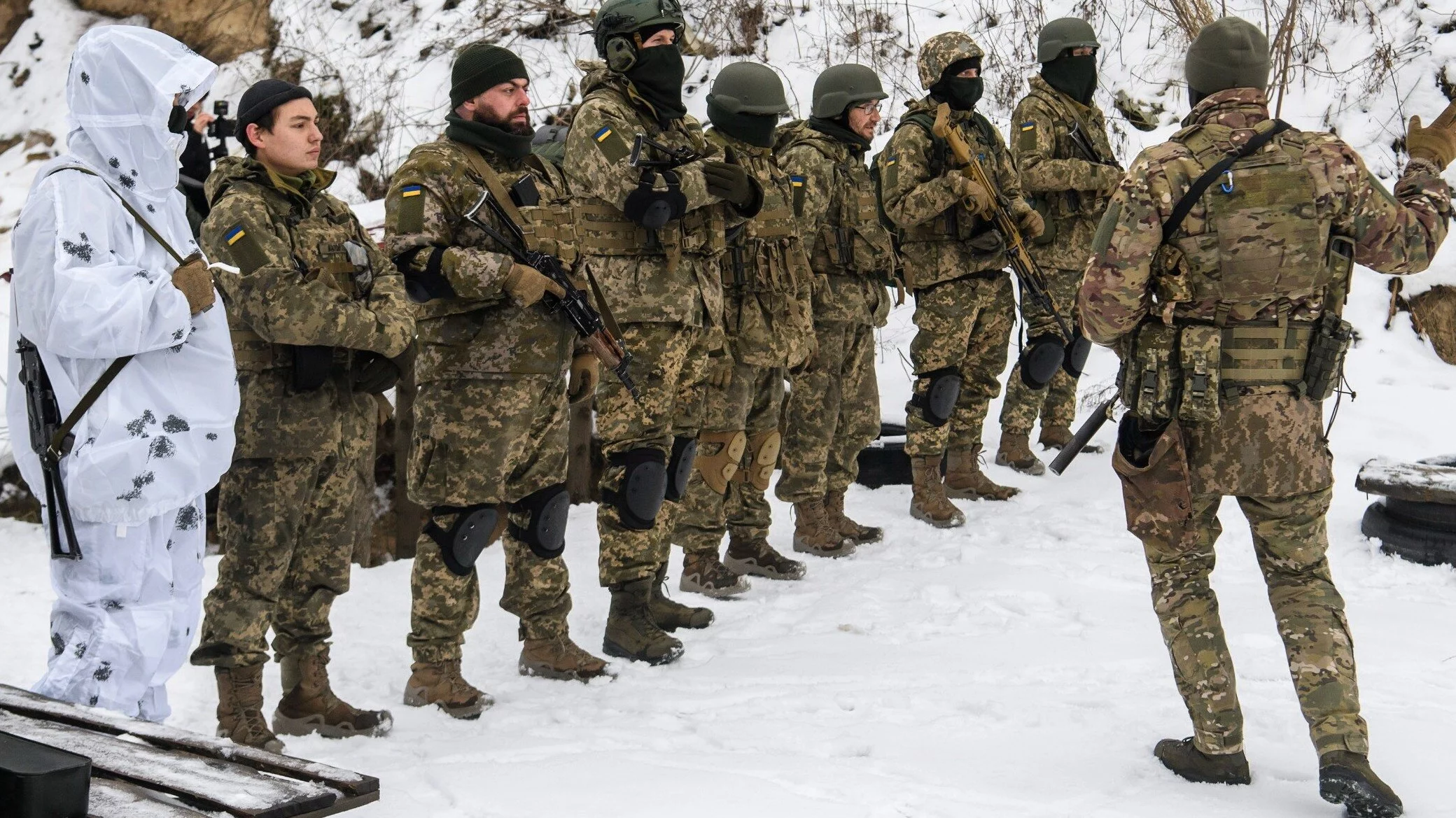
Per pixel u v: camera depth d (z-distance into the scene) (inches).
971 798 137.7
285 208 152.5
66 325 119.6
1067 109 284.2
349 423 156.8
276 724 162.2
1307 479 136.2
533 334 169.6
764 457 230.5
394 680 183.0
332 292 148.3
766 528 236.2
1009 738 156.4
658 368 192.1
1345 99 366.3
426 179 163.3
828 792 138.5
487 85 167.8
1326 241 135.5
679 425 202.7
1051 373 285.1
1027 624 204.4
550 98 366.0
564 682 184.4
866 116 244.5
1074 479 290.8
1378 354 324.5
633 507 191.5
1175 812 134.1
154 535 129.7
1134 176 137.3
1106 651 189.8
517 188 168.6
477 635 206.2
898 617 210.5
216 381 131.9
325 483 157.1
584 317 171.3
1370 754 147.3
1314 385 135.9
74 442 124.3
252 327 146.4
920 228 260.8
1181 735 155.8
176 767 101.1
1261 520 139.0
